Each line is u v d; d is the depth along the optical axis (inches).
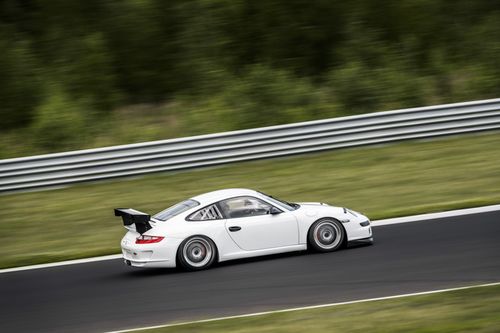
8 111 2583.7
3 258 1357.0
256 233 1152.8
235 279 1053.8
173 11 2800.2
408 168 1768.0
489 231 1224.8
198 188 1721.2
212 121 2513.5
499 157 1793.8
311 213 1181.1
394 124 1968.5
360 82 2600.9
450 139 1983.3
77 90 2674.7
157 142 1859.0
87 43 2751.0
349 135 1950.1
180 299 975.0
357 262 1093.8
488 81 2674.7
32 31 2869.1
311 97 2568.9
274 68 2753.4
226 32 2792.8
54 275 1198.3
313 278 1022.4
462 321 776.9
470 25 2908.5
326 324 800.3
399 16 2829.7
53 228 1535.4
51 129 2480.3
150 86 2736.2
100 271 1200.2
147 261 1122.7
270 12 2792.8
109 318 915.4
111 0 2842.0
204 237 1137.4
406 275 1001.5
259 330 794.8
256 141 1907.0
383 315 818.8
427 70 2743.6
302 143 1929.1
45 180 1820.9
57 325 904.9
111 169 1845.5
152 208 1604.3
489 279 950.4
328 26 2810.0
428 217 1382.9
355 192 1624.0
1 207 1707.7
